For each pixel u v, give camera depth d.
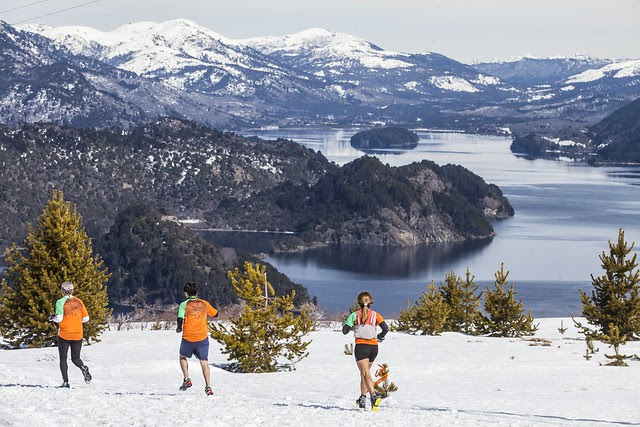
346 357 39.09
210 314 23.69
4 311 42.84
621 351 42.81
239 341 34.47
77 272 43.03
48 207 43.16
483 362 37.75
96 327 43.66
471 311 58.09
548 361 38.44
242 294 35.22
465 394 27.94
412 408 23.20
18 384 24.11
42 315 41.88
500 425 18.56
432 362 37.62
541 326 61.69
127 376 31.77
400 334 53.75
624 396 27.58
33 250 42.59
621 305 46.97
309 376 32.41
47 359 35.44
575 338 52.84
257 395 25.44
